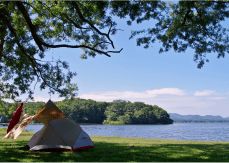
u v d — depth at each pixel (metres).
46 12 15.41
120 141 19.86
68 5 13.32
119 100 193.88
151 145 15.70
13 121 16.22
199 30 14.54
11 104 20.08
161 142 19.44
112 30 13.98
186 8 13.37
